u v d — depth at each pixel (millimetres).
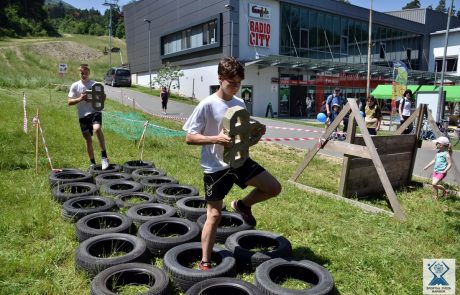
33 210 5098
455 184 8422
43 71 55844
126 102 26719
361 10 37000
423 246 4684
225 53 29688
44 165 7785
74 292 3373
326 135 7051
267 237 4285
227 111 3111
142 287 3406
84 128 7395
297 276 3797
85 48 74250
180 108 26406
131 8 47875
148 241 4152
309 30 33344
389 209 6367
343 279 3766
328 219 5516
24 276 3547
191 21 34406
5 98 19203
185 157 9680
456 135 18469
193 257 4023
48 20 112250
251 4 29391
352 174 6844
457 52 43906
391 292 3615
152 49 43469
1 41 71125
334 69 31844
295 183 7562
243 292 3211
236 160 3186
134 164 8008
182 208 5238
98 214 4809
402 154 7906
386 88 28406
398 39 42781
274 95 30359
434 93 20062
